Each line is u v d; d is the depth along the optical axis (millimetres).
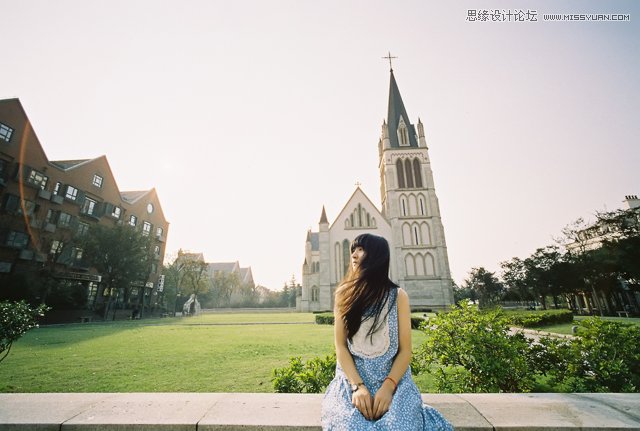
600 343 4297
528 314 18281
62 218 31188
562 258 37344
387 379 1971
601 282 33438
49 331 18078
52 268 27562
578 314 40219
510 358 4211
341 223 44844
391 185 44906
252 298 93312
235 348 10898
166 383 6270
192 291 64500
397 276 41406
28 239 27516
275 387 4168
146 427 2455
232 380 6484
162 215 49219
